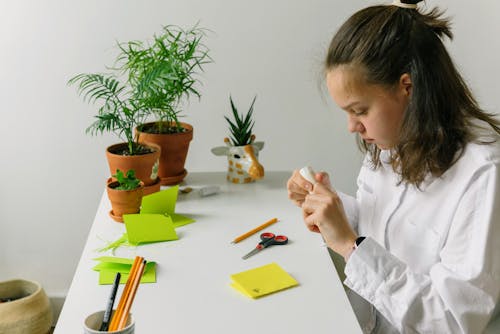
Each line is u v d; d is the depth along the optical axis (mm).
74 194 2365
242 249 1440
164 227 1529
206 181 1898
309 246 1461
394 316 1190
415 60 1186
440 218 1299
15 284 2301
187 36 2223
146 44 2217
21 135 2289
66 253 2432
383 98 1206
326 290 1260
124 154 1749
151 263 1346
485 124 1277
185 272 1328
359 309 1524
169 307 1188
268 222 1576
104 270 1327
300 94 2309
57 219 2389
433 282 1185
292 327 1128
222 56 2252
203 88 2277
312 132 2355
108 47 2213
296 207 1700
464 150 1240
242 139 1876
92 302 1208
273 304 1204
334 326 1134
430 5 2244
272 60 2268
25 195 2355
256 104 2309
